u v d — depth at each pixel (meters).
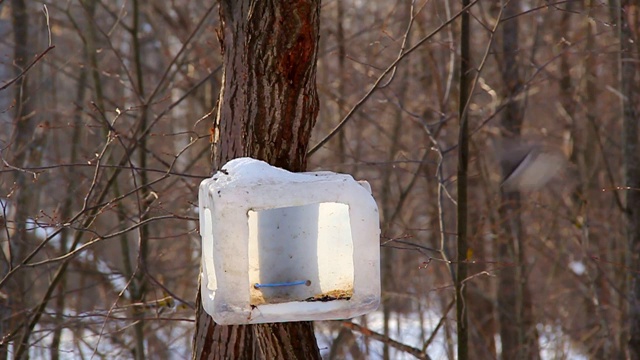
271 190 4.11
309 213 4.84
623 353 11.86
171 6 14.82
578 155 14.98
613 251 13.20
